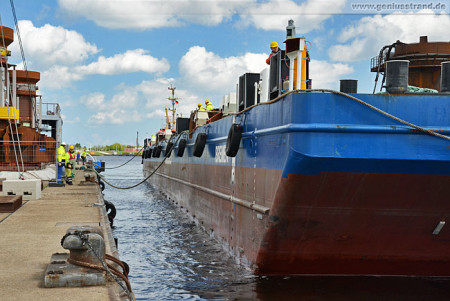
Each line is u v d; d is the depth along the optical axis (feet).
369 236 29.37
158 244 47.57
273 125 29.89
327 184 26.81
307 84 35.96
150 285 32.40
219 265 38.01
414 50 35.81
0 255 22.65
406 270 30.86
